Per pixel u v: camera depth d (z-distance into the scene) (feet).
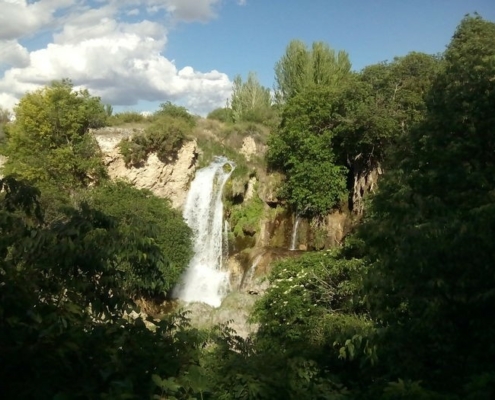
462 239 18.07
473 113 26.50
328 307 53.42
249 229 103.45
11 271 14.78
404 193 24.04
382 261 22.02
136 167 105.29
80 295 16.29
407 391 15.94
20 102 102.47
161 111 124.88
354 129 94.38
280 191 105.50
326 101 103.76
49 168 98.63
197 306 72.74
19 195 16.99
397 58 101.86
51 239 16.08
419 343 20.25
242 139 124.77
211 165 113.91
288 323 51.62
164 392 14.99
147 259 17.60
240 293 74.74
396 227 22.44
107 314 16.40
